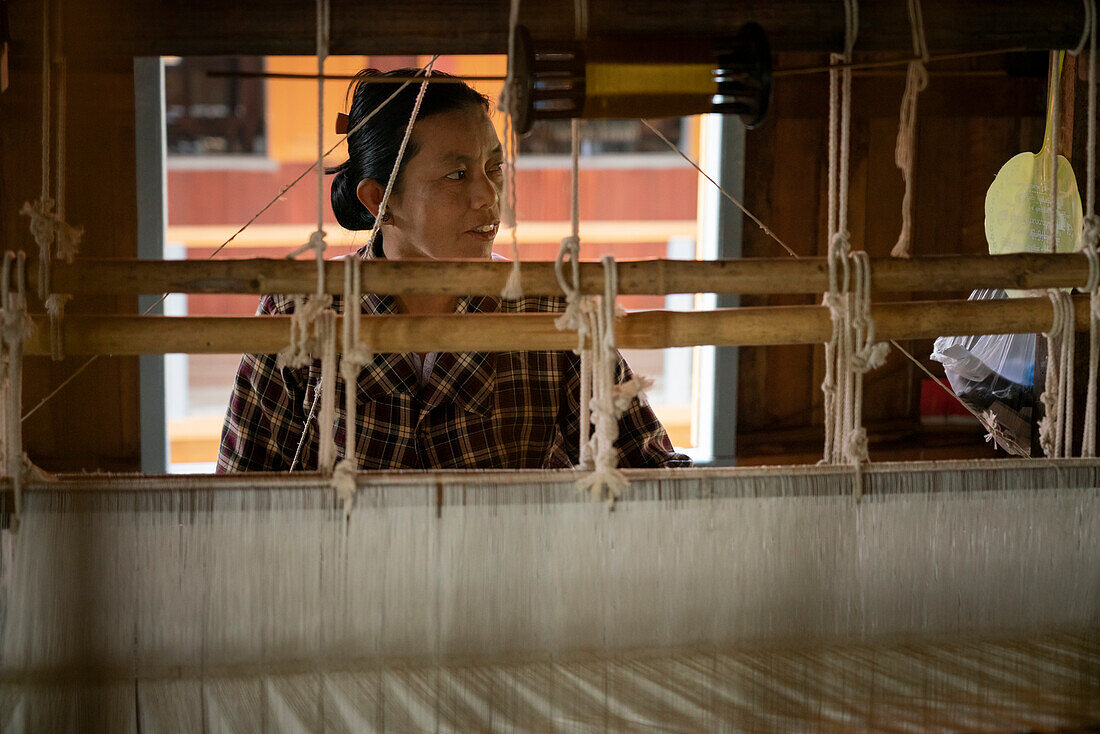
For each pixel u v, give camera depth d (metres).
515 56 0.75
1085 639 0.95
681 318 0.87
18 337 0.80
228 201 3.68
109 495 0.84
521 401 1.39
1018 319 0.91
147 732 0.87
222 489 0.85
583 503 0.88
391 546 0.87
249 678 0.87
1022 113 2.44
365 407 1.36
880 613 0.92
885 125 2.41
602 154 3.66
